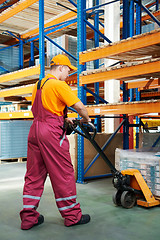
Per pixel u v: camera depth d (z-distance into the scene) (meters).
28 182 2.99
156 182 3.60
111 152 5.80
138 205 3.74
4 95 7.71
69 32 8.49
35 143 2.96
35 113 3.01
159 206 3.72
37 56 9.82
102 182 5.26
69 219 2.98
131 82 6.04
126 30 5.56
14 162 7.81
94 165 5.46
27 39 9.01
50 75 3.13
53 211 3.51
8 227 3.00
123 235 2.76
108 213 3.42
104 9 6.94
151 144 6.34
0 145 7.61
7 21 7.84
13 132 7.78
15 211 3.52
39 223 3.08
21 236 2.75
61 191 2.94
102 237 2.72
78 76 5.09
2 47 8.02
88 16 6.03
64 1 6.44
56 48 6.81
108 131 7.13
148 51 4.41
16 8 6.79
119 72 4.18
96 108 4.67
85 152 5.34
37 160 2.98
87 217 3.12
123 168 4.00
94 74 4.61
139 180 3.59
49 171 2.92
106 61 7.05
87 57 4.83
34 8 6.87
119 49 4.21
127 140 6.00
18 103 8.97
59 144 2.90
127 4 5.55
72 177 2.99
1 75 7.52
